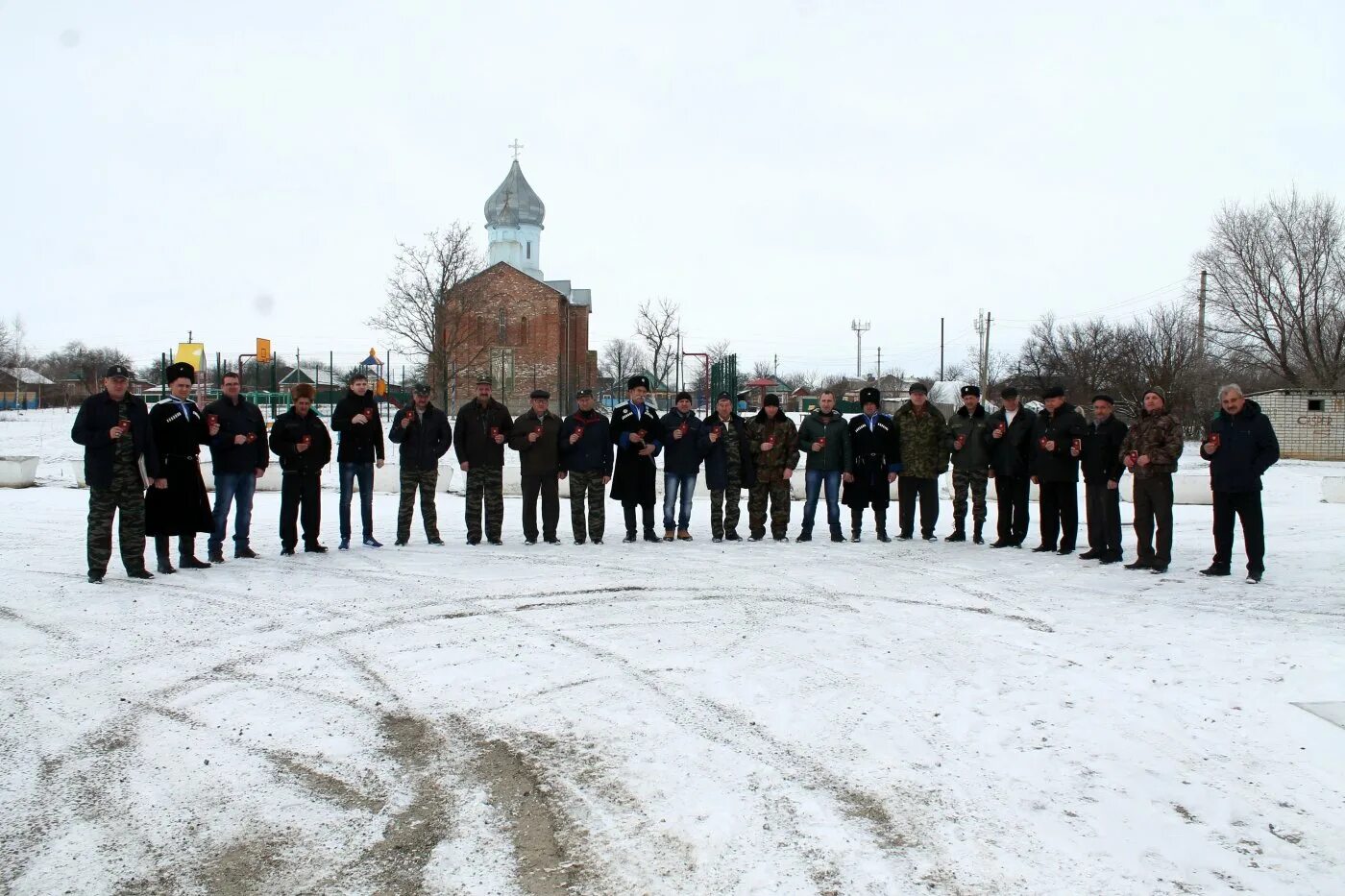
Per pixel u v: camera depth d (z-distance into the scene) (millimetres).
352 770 4203
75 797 3904
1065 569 9266
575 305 60500
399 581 8312
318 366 47500
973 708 5008
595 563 9359
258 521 12852
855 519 11219
